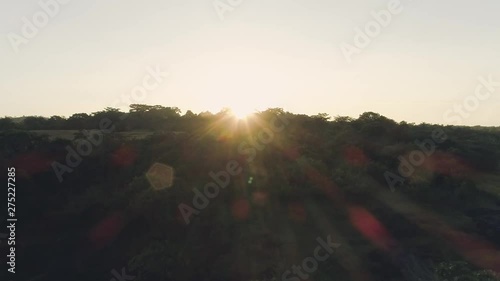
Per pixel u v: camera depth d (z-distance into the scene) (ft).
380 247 92.89
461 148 138.10
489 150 140.56
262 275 86.74
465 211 109.29
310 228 100.73
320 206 108.47
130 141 123.13
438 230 98.84
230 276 86.84
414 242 95.09
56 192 106.73
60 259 93.25
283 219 102.68
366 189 113.09
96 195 105.19
